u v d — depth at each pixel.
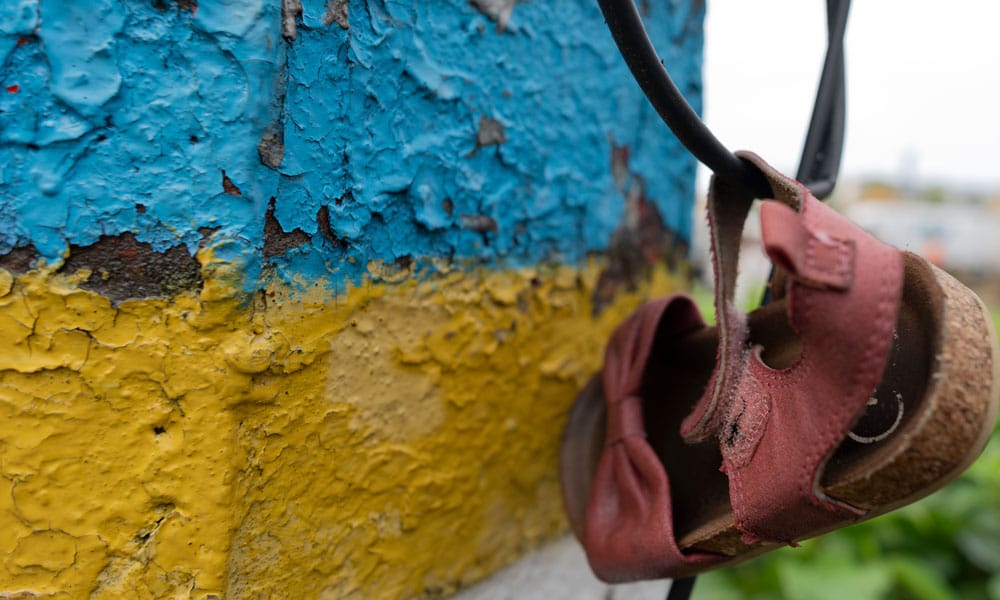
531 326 0.67
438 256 0.58
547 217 0.67
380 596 0.56
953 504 1.37
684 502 0.52
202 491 0.44
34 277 0.40
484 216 0.61
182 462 0.43
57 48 0.38
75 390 0.41
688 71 0.82
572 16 0.67
